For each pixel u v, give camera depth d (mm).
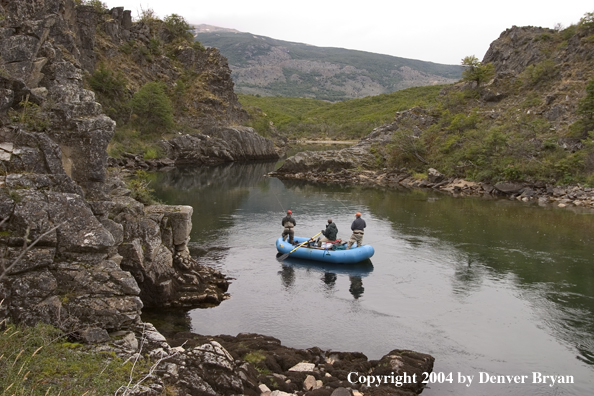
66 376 6051
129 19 68812
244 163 61906
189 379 6805
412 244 19656
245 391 7199
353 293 13906
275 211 26750
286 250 17484
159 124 58594
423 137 47875
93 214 8727
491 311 12711
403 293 14000
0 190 7531
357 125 115875
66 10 51938
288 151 81438
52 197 7891
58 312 7305
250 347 9219
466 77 57781
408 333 11242
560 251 18609
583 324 11938
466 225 23547
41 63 10953
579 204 30375
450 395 8531
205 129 65375
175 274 12719
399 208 28594
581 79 46594
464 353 10297
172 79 70812
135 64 65875
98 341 7387
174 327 11039
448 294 13945
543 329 11625
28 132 8711
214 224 22734
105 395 5809
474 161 40219
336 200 31547
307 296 13578
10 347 6199
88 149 9664
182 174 45844
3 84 9203
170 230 12977
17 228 7430
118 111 54719
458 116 47750
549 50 55906
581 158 34719
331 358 9453
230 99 78562
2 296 6992
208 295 12609
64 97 10844
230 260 16875
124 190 13266
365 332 11242
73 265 7848
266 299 13219
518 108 48562
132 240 11398
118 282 8031
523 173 35844
